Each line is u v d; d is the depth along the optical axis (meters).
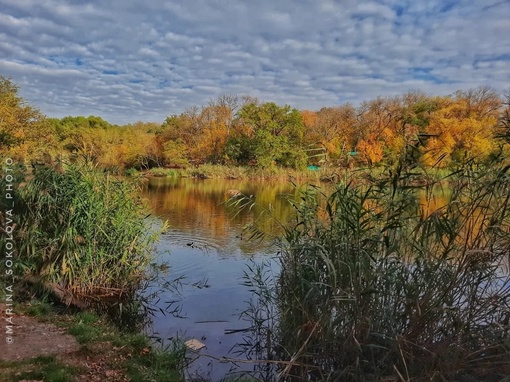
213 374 4.20
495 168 3.69
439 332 3.61
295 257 4.52
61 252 6.36
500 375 3.29
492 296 3.50
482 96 22.72
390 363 3.55
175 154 45.25
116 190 7.07
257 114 41.97
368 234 3.93
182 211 15.92
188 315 5.92
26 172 6.72
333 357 3.82
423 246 3.73
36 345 4.16
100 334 4.70
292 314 4.33
